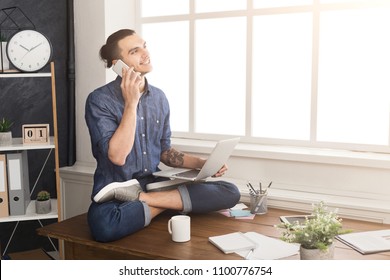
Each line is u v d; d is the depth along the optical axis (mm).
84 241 2680
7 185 3203
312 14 3271
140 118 2982
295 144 3400
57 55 3717
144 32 3910
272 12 3377
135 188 2857
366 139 3256
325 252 2201
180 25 3771
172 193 2928
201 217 3006
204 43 3686
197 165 3174
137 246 2555
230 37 3592
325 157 3092
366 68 3225
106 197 2777
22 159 3273
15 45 3139
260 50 3506
